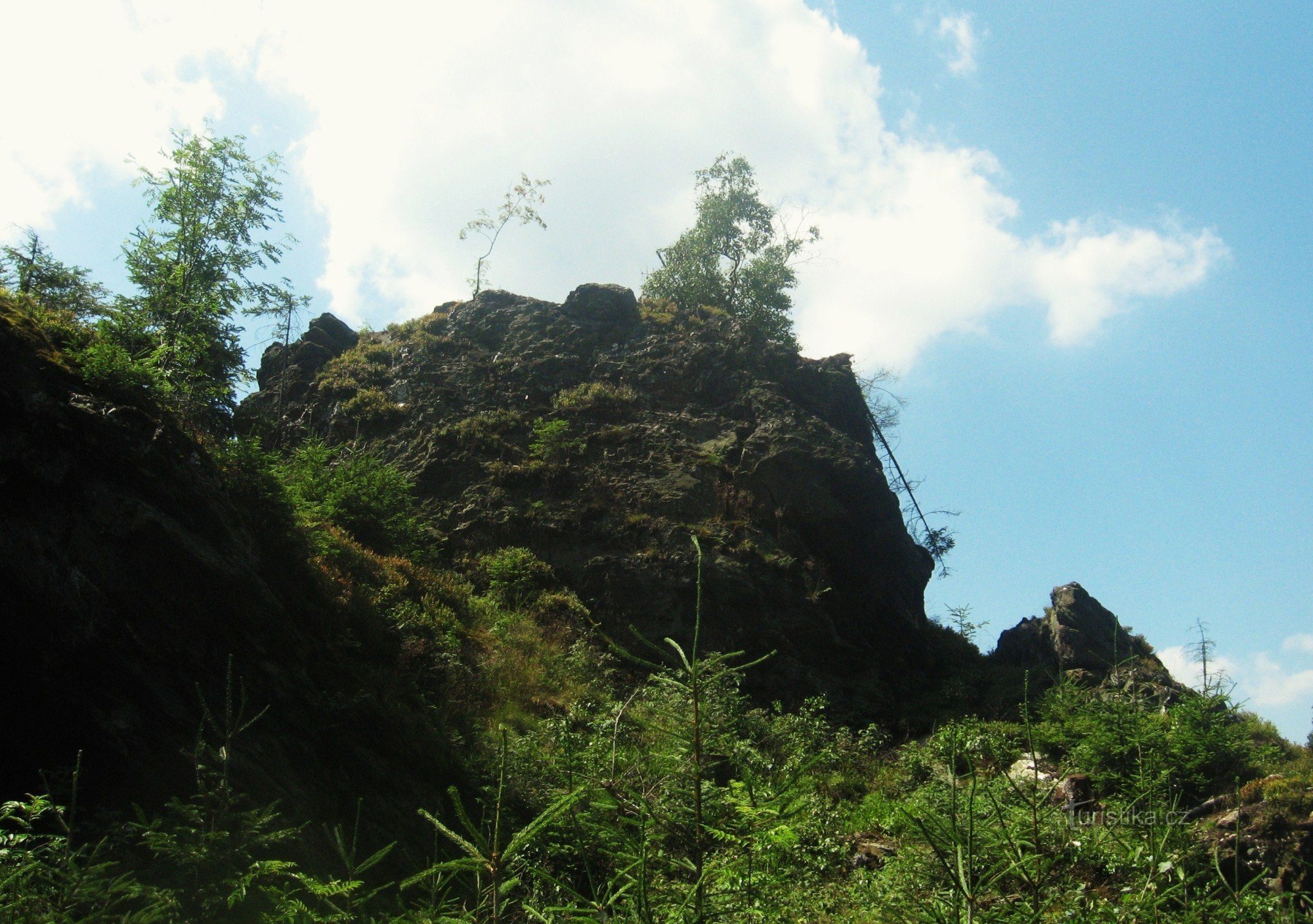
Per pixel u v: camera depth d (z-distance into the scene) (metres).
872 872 7.68
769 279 39.00
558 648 18.97
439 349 29.14
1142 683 21.59
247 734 9.27
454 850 9.97
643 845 4.21
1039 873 4.77
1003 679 24.64
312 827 8.93
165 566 9.55
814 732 17.77
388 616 14.35
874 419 35.62
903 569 26.58
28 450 9.02
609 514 24.20
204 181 15.48
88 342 10.84
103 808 7.79
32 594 8.55
